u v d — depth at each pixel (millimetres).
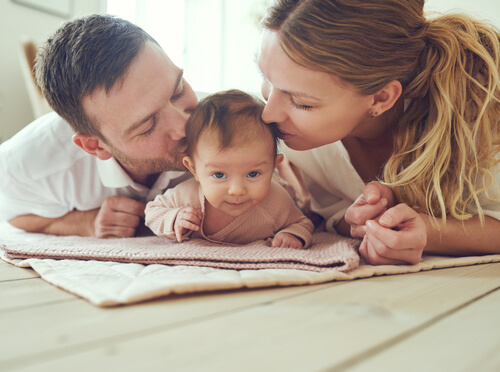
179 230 963
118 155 1089
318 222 1395
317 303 525
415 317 472
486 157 883
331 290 595
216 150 891
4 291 593
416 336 416
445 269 774
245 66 3725
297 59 768
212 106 935
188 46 4086
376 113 874
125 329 429
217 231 1030
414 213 784
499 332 430
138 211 1236
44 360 354
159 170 1099
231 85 3848
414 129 905
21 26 2703
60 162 1264
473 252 905
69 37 987
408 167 865
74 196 1326
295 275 630
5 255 862
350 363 351
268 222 1016
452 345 395
